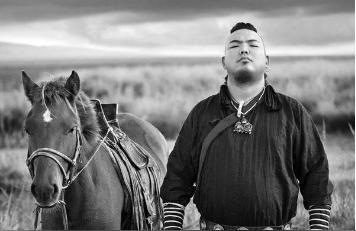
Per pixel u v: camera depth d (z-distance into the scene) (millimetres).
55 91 2750
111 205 3023
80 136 2799
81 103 2959
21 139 7023
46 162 2584
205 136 2398
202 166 2373
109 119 3693
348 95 7805
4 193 5570
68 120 2697
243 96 2400
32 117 2666
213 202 2324
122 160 3312
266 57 2479
